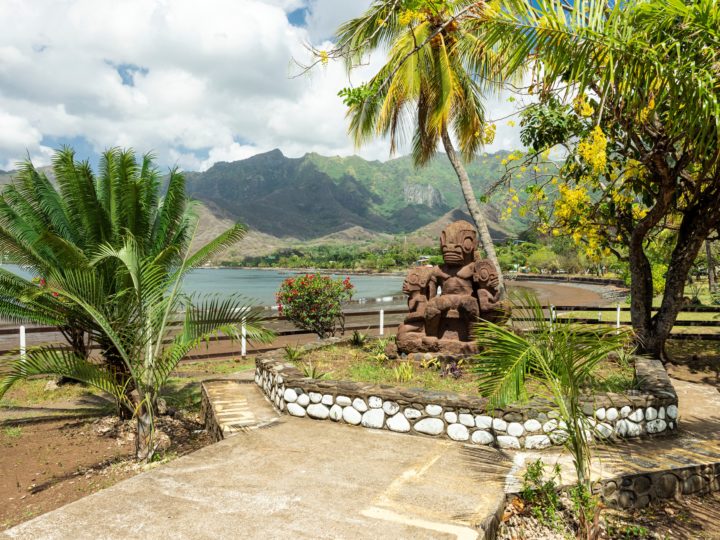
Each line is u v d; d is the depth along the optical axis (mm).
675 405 5527
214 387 8078
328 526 3408
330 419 5996
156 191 8852
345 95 4789
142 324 5891
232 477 4238
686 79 4008
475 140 11672
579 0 4223
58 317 7332
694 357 9250
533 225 9844
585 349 3713
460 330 8117
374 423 5680
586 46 4188
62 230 8164
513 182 9773
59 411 8289
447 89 9492
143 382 6016
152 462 5957
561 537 3678
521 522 3824
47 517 3500
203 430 7559
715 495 4594
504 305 7836
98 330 6918
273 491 3963
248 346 13547
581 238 9477
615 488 4234
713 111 3916
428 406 5406
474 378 6859
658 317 8859
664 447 5082
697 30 4109
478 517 3547
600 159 7520
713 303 19766
